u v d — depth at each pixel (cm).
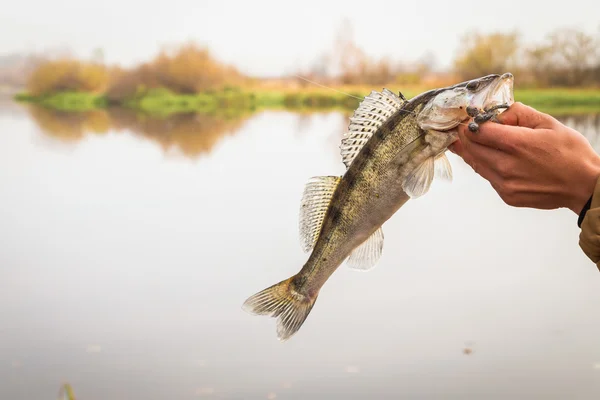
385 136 73
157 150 454
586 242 51
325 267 78
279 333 79
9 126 614
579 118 465
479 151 59
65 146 479
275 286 80
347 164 77
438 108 69
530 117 58
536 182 55
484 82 67
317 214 79
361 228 75
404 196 74
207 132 540
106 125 620
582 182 53
